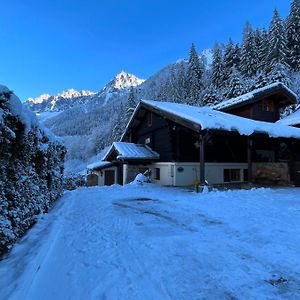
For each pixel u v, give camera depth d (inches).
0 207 192.4
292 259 189.3
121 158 768.9
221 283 157.6
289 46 1918.1
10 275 164.2
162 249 211.3
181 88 2461.9
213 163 763.4
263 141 791.1
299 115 915.4
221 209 361.7
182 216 324.5
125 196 500.7
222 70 2156.7
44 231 257.8
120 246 219.9
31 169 273.9
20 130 215.8
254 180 756.6
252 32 2395.4
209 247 214.5
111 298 143.5
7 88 195.3
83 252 207.3
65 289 152.6
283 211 345.1
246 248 211.3
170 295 145.9
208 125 535.5
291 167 689.6
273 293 146.7
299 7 1988.2
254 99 859.4
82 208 383.6
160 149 802.2
